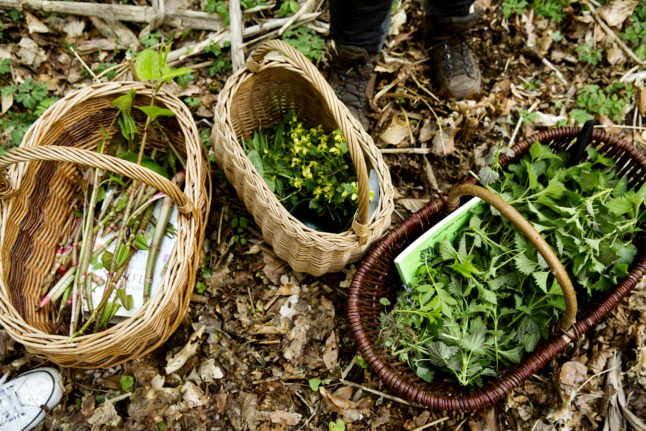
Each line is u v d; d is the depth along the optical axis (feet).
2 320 4.76
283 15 8.07
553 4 8.62
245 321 6.40
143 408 5.83
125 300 5.73
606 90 8.19
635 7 8.69
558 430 5.98
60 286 5.82
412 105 7.89
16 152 4.36
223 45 7.70
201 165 5.68
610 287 5.80
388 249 5.96
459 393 5.68
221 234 6.85
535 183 5.93
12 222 5.28
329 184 5.96
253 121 6.86
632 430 6.01
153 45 7.63
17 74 7.30
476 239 5.85
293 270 6.74
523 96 8.11
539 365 5.31
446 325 5.57
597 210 6.06
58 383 5.82
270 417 5.94
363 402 6.09
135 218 6.07
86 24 7.70
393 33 8.19
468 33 7.69
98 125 6.27
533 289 5.82
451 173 7.50
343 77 7.09
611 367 6.23
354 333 5.39
